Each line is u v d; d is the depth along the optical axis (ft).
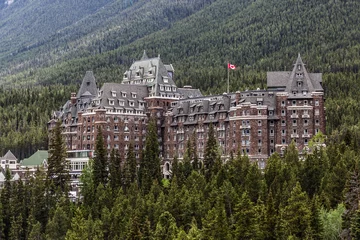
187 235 655.76
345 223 642.63
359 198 645.51
